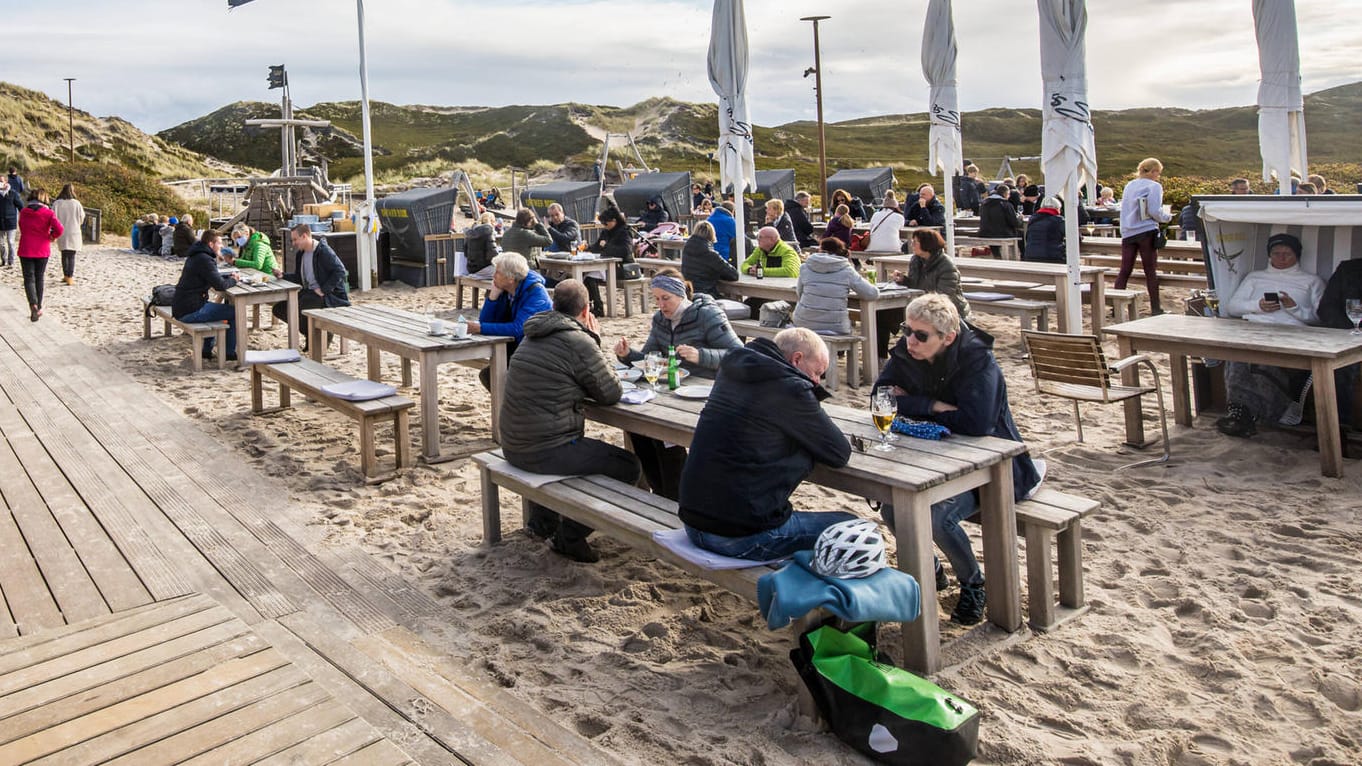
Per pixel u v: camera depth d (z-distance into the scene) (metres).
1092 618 3.94
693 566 3.53
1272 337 5.76
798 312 8.41
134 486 5.77
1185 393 6.59
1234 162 63.59
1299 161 9.91
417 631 3.94
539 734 3.08
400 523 5.23
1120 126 90.19
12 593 4.21
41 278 12.28
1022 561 4.61
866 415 4.36
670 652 3.74
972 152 78.06
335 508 5.46
